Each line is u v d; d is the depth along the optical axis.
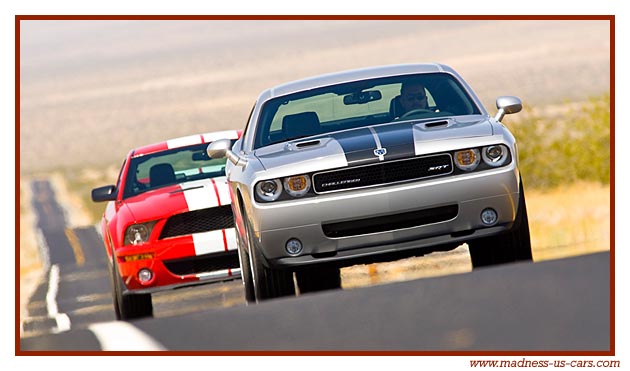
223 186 41.00
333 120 33.06
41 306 60.59
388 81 34.19
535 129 114.56
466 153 29.39
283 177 29.36
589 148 111.25
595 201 94.81
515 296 21.03
